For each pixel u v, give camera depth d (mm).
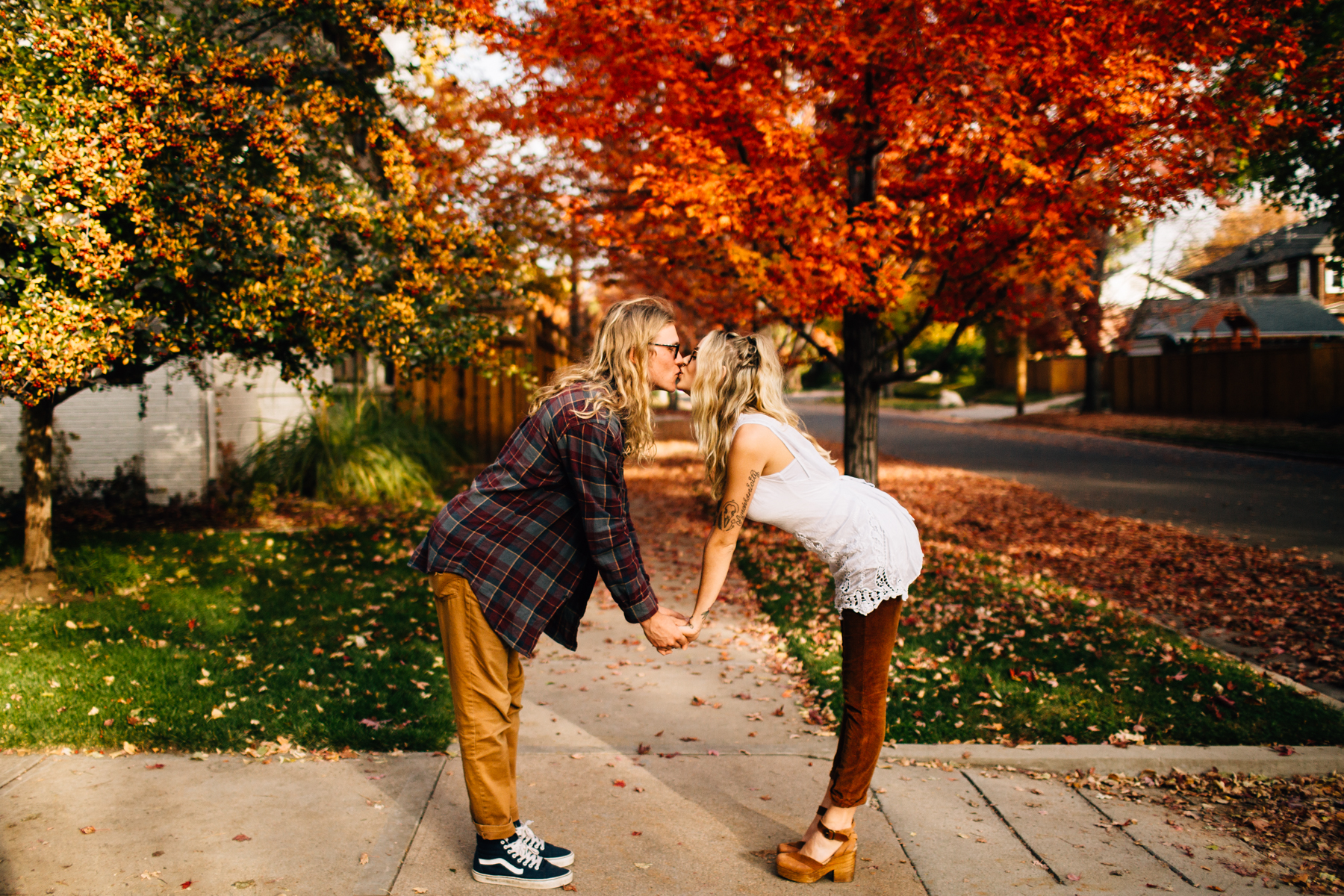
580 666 4660
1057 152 5977
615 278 9789
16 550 5965
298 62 5488
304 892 2338
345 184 5641
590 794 3035
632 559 2400
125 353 4480
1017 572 6766
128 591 5391
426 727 3541
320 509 8680
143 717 3453
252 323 4906
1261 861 2627
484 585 2346
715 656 4855
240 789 2943
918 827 2832
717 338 2557
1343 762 3273
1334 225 10258
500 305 7352
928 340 43375
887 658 2520
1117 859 2631
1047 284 7227
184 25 4816
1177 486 12586
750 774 3238
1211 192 5844
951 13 5535
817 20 5730
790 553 7340
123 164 4066
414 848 2604
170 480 8656
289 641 4605
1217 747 3408
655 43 5812
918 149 6207
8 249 4016
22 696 3574
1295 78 5785
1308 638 5125
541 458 2348
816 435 22812
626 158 7480
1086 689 4078
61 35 3910
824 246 5727
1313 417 20625
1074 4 5410
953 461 16594
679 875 2510
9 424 8594
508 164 8000
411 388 12609
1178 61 5617
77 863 2432
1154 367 28062
